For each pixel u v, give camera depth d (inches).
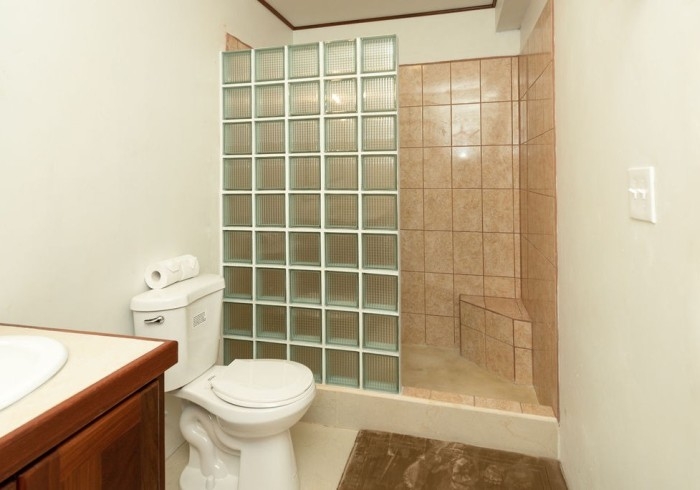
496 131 100.3
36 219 44.6
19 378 29.4
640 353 34.1
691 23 25.4
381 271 73.9
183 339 57.2
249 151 78.4
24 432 21.7
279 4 97.2
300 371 61.2
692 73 25.4
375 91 72.8
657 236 30.6
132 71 57.4
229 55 79.1
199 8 72.3
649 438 32.6
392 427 74.0
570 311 56.3
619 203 37.9
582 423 51.6
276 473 55.9
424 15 102.3
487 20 98.8
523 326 86.8
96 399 26.3
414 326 110.0
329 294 77.0
